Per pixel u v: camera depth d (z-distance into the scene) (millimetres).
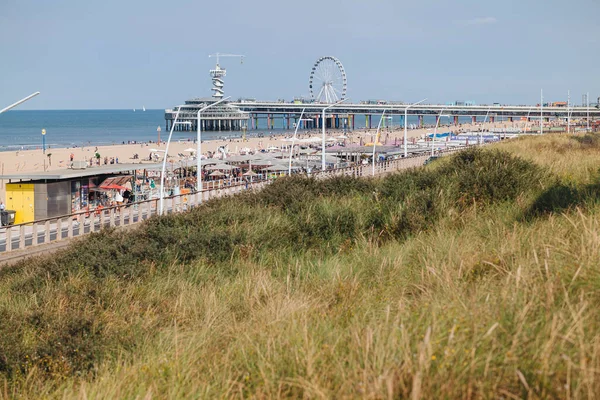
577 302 11742
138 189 80188
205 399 11102
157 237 29594
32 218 54375
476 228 23547
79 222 46844
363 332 12148
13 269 31062
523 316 10875
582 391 8727
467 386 9227
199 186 66812
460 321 11312
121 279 24656
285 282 20688
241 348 12844
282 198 38188
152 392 11695
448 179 34500
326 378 10625
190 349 14148
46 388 14336
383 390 9406
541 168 34062
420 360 9625
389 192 35969
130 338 16828
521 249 17000
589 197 22828
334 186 41875
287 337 12594
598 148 66500
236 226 30516
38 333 18484
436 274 16250
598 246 14391
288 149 191500
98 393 12203
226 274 24469
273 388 10656
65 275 26031
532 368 9500
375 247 24250
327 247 27219
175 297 21453
